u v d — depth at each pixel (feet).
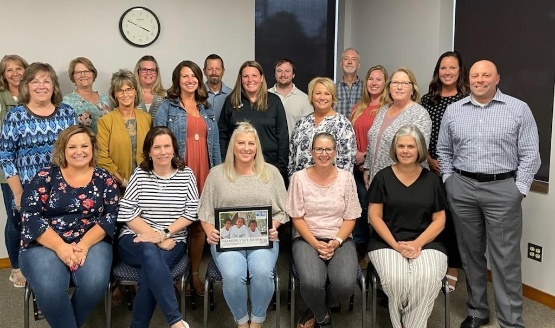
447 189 9.11
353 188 9.16
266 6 15.46
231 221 8.77
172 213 8.97
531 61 10.75
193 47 14.39
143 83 12.65
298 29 15.93
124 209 8.70
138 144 10.00
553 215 10.16
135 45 13.69
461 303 10.50
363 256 12.09
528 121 8.44
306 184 9.09
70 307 7.89
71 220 8.36
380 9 15.25
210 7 14.43
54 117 9.22
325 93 10.05
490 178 8.60
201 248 10.25
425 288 8.32
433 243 8.93
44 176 8.31
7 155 8.95
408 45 14.12
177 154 9.12
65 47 13.00
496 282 9.00
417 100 10.33
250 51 15.15
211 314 10.00
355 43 16.71
